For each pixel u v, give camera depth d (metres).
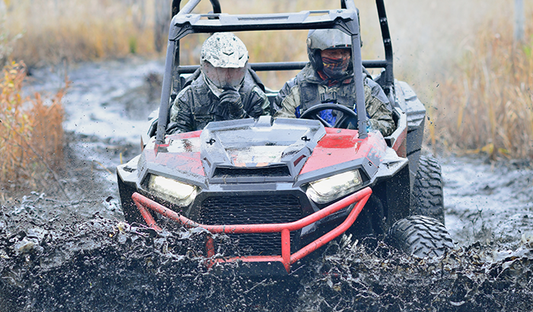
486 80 23.73
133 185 11.13
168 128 13.44
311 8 40.03
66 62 41.56
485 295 9.47
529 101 22.19
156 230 10.13
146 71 38.44
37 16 48.84
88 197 16.67
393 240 10.72
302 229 10.28
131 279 9.96
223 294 10.11
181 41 39.44
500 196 18.58
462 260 9.55
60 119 21.61
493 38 27.92
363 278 9.61
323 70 13.75
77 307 10.06
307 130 11.66
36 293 10.02
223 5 42.94
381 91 13.97
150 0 54.62
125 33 47.19
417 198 14.70
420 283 9.48
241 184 10.23
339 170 10.52
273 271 10.08
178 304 9.97
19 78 22.73
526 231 15.20
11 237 10.13
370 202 11.27
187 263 9.93
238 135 11.56
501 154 22.22
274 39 34.47
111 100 31.22
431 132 23.34
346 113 12.84
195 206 10.31
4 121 19.62
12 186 18.14
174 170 10.82
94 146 22.66
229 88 12.52
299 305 10.13
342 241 10.70
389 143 12.49
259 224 9.95
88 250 9.95
